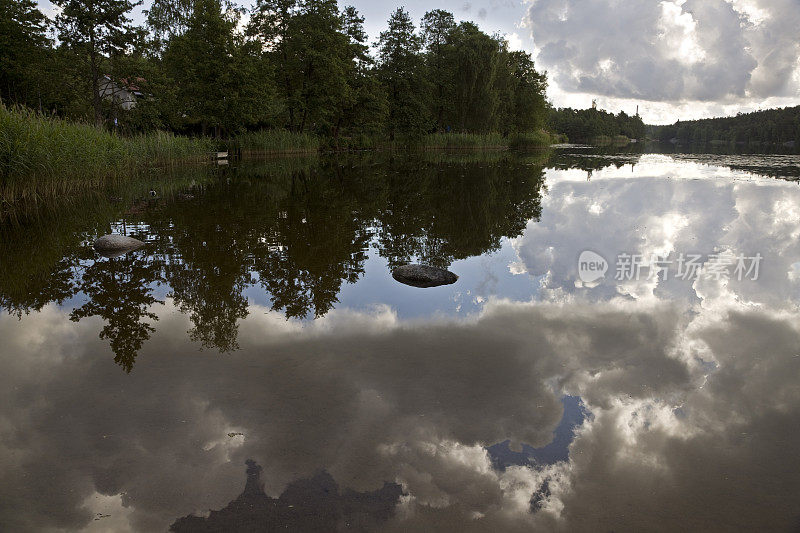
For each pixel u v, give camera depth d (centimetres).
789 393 284
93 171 1238
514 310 424
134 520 189
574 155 3434
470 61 4228
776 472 216
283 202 1070
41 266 564
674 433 246
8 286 492
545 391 288
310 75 3225
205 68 2630
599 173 1812
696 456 227
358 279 523
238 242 690
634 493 204
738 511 193
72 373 310
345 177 1664
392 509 194
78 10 2195
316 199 1128
